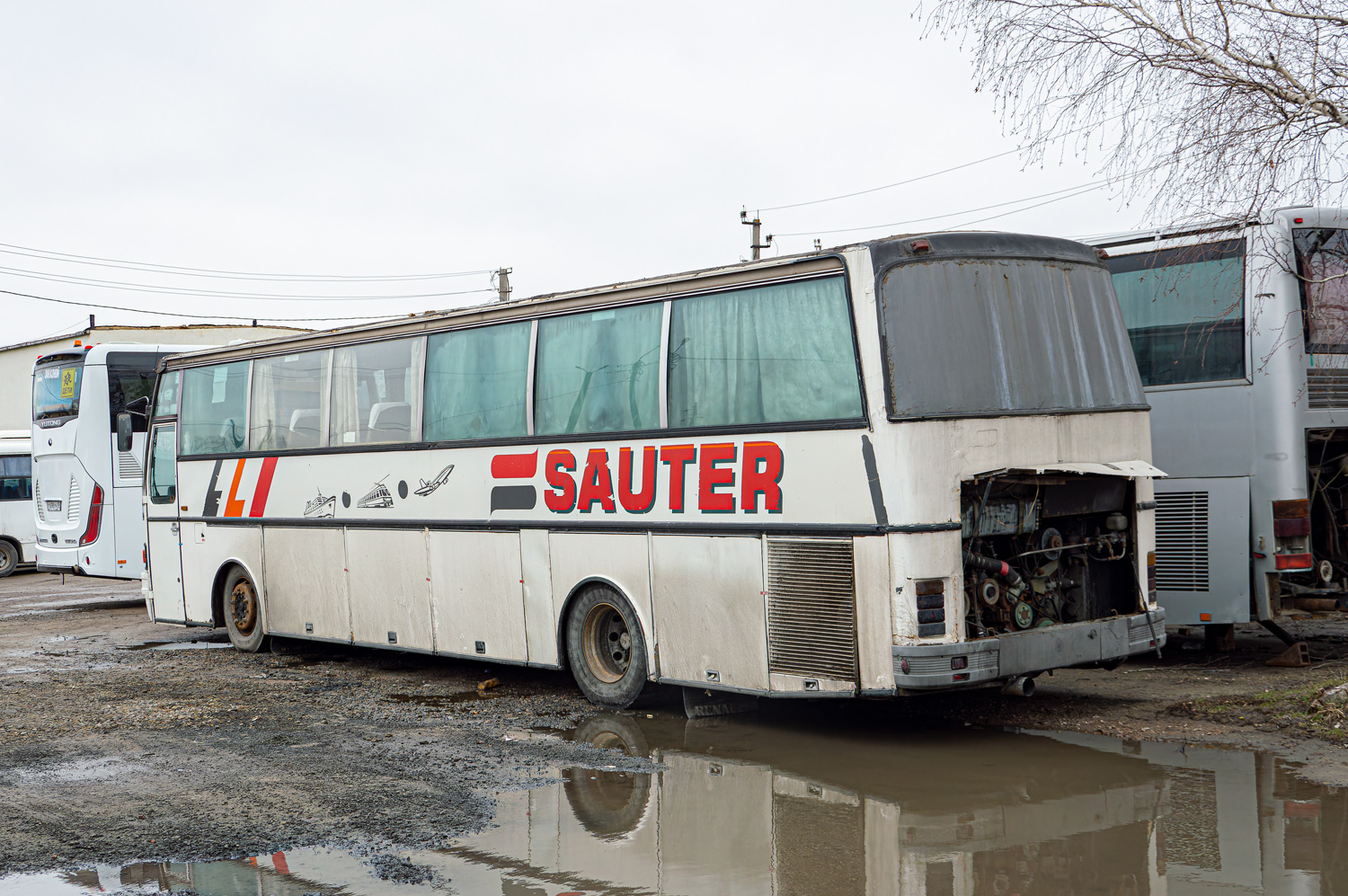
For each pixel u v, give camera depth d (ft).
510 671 39.47
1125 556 29.32
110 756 27.09
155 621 50.47
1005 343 26.78
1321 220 33.42
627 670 31.24
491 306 35.12
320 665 42.04
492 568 35.12
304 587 42.63
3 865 19.38
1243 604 33.73
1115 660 28.09
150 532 50.78
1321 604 33.65
